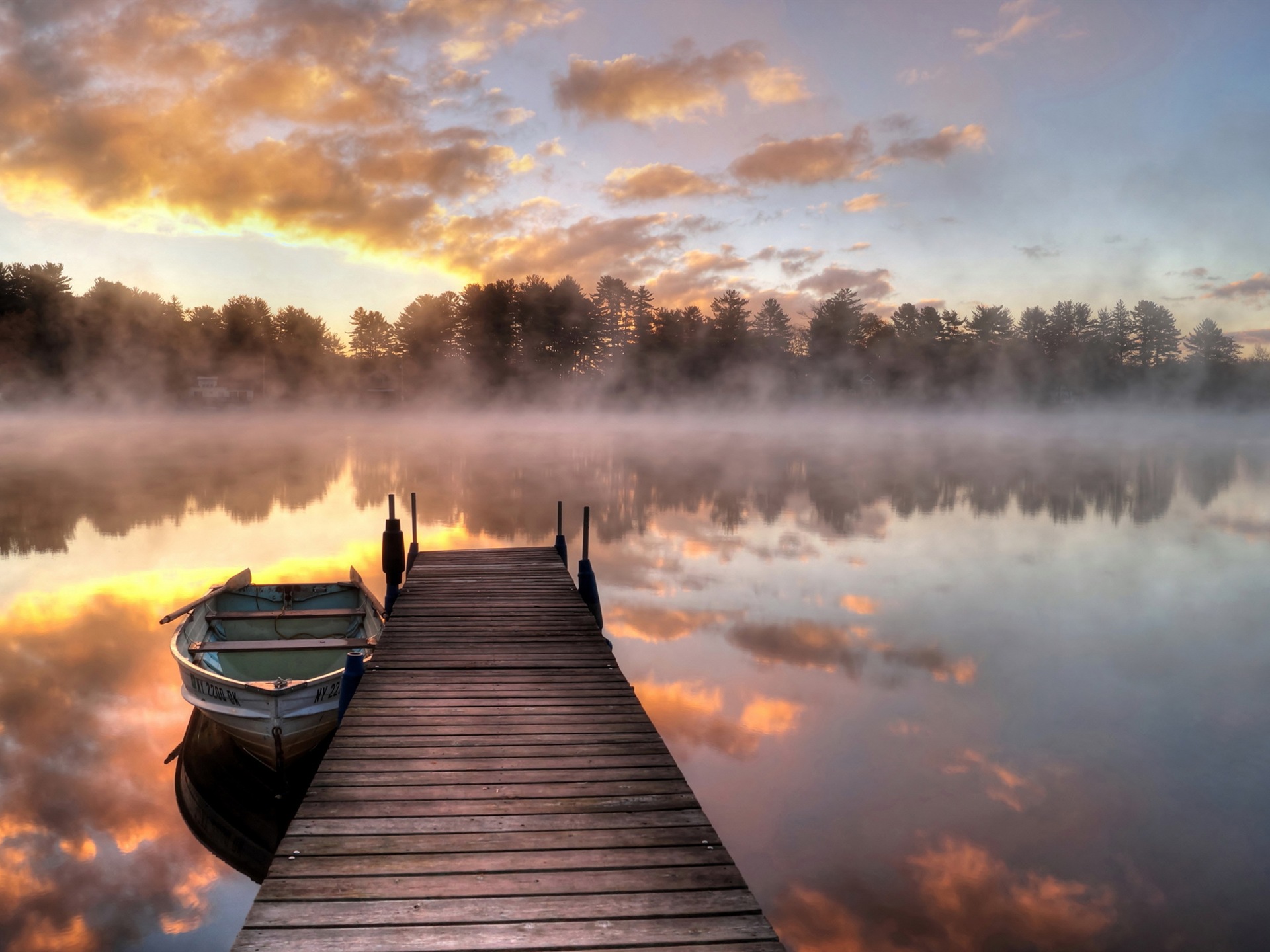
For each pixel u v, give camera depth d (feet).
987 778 26.58
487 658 25.59
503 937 11.28
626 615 47.50
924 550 70.13
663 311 338.34
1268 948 18.49
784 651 40.75
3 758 28.71
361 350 391.65
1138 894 20.45
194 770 27.63
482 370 339.57
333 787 15.98
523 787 16.08
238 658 31.14
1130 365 345.51
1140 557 68.28
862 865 21.71
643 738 18.84
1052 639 43.14
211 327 339.36
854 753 28.78
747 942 11.34
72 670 37.58
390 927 11.45
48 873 21.99
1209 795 25.59
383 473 135.33
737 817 24.14
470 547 70.38
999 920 19.35
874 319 338.54
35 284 284.00
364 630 34.04
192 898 20.98
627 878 12.85
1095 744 29.60
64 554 66.13
